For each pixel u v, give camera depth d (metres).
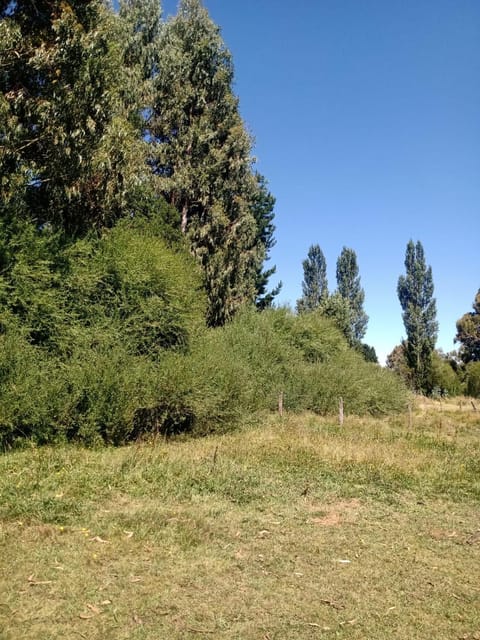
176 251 20.58
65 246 13.42
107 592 4.04
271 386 19.67
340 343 27.95
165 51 23.69
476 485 8.38
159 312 14.59
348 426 16.14
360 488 7.90
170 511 6.23
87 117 12.66
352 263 51.44
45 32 12.30
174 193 23.81
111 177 14.76
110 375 11.61
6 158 12.08
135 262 14.41
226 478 7.93
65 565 4.52
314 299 48.12
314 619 3.73
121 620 3.62
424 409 27.42
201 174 23.70
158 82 23.78
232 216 25.22
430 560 5.02
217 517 6.17
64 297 12.84
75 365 11.74
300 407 20.17
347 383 21.95
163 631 3.49
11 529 5.34
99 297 13.89
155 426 12.91
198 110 24.73
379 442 12.52
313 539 5.53
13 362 10.66
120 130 14.03
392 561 4.95
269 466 9.13
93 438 11.09
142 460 8.90
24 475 7.52
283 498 7.14
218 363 15.10
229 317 25.20
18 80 12.42
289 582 4.38
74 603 3.83
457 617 3.83
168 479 7.73
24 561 4.55
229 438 12.77
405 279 45.56
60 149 12.40
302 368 21.84
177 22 24.86
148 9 23.98
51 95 12.15
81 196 14.75
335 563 4.85
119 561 4.68
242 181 25.42
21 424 10.41
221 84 24.75
